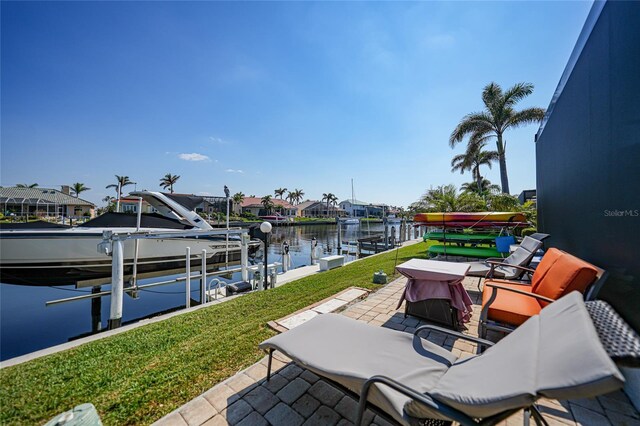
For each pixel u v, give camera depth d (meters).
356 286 4.75
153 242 6.70
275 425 1.61
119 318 3.97
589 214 2.61
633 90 1.75
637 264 1.72
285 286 5.00
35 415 1.72
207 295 5.74
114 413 1.72
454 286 2.96
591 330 0.91
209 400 1.82
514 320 2.18
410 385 1.34
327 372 1.50
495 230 7.24
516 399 0.88
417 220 7.18
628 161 1.83
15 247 5.43
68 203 35.06
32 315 5.20
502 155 13.73
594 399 1.82
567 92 3.33
